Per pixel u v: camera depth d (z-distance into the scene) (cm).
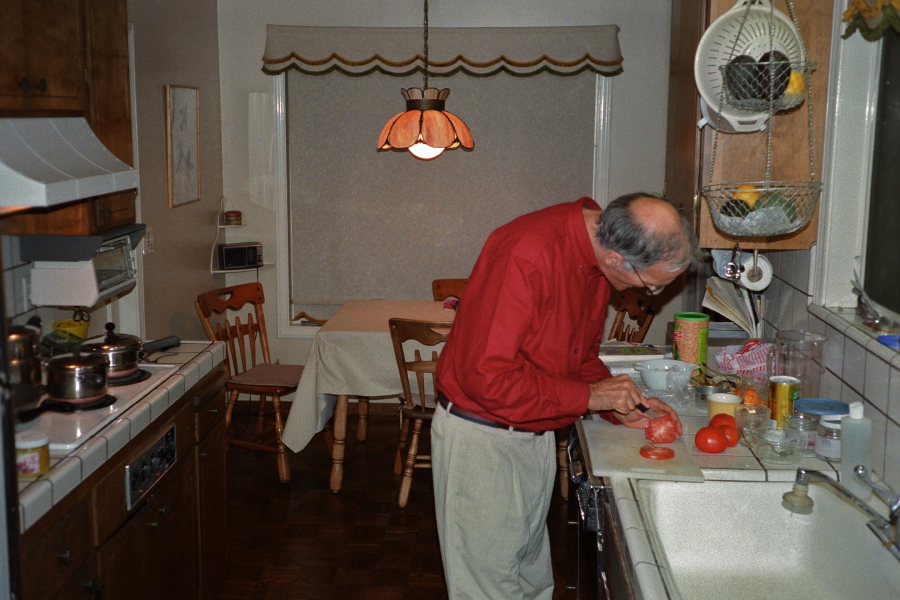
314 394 331
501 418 172
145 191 335
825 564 153
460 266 451
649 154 432
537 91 432
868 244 198
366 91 436
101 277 236
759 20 191
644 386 221
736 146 214
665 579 115
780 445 170
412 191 445
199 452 228
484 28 416
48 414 179
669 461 165
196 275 403
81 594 157
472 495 183
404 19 427
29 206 155
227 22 431
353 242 451
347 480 358
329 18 429
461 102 436
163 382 209
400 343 303
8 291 203
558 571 279
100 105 213
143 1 329
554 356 175
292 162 445
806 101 209
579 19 424
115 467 173
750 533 157
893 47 183
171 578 207
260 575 276
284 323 456
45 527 143
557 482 350
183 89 376
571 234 169
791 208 183
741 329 279
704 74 196
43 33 179
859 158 198
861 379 175
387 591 267
